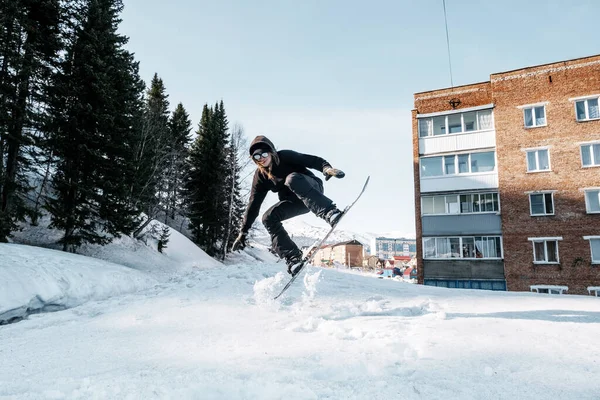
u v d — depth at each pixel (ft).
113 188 57.72
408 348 8.49
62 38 58.34
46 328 14.19
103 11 60.54
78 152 55.11
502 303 17.94
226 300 18.40
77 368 7.88
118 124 60.44
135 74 73.92
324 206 11.97
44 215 63.46
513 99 72.43
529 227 67.77
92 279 35.19
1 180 48.06
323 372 6.77
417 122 79.00
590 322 12.00
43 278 29.58
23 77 50.06
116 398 5.73
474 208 72.43
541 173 68.54
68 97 55.42
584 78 67.87
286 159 12.86
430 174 76.54
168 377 6.72
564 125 68.18
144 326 13.28
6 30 49.06
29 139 50.80
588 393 5.53
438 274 72.28
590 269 62.90
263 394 5.70
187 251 92.12
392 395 5.65
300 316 14.52
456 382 6.17
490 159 73.05
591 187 64.69
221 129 146.00
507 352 8.05
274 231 14.48
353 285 24.13
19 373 7.73
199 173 122.52
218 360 7.95
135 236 82.28
